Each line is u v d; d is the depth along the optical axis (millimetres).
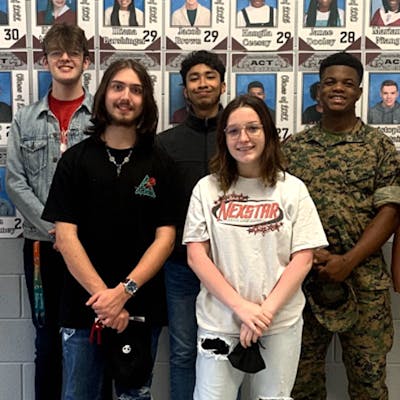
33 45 2068
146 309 1587
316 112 2102
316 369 1953
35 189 1909
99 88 1583
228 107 1583
